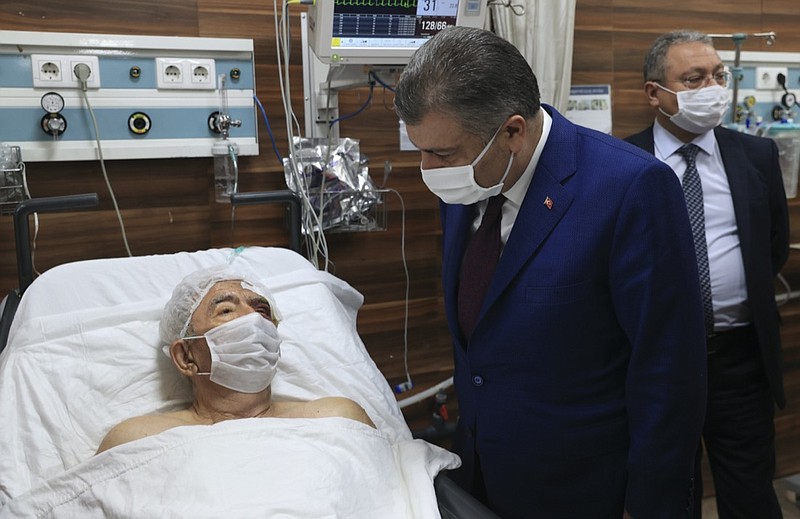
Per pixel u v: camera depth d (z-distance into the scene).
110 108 1.82
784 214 2.11
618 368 1.27
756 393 2.04
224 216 2.03
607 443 1.29
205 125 1.93
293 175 1.98
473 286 1.33
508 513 1.38
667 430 1.20
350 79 1.93
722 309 1.99
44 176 1.83
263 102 2.01
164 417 1.41
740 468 2.05
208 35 1.92
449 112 1.05
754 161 2.05
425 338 2.32
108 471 1.22
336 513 1.21
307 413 1.46
